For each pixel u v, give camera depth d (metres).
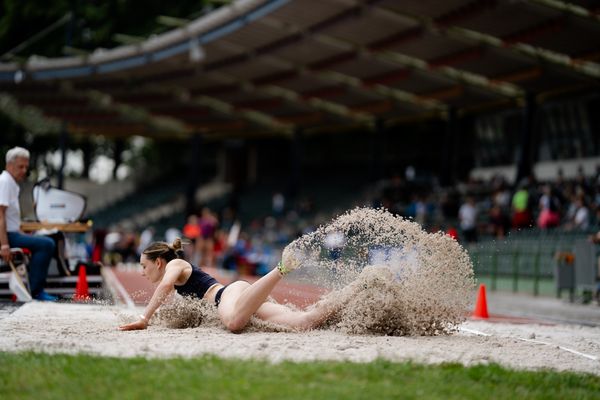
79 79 87.31
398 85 71.38
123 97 92.56
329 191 103.38
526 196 51.78
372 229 16.06
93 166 144.25
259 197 109.44
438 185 78.81
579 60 53.41
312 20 59.19
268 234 84.50
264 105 88.25
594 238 34.28
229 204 101.19
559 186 58.88
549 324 23.34
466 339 15.48
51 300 24.08
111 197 126.50
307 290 28.78
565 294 42.19
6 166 23.62
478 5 49.12
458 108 77.44
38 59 87.69
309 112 91.94
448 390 10.16
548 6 47.19
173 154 129.62
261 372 10.38
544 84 64.00
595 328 22.28
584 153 73.56
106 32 106.50
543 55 58.31
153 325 16.38
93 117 102.94
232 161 121.75
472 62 60.06
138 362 10.98
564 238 46.44
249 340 13.85
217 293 15.84
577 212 47.62
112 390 9.41
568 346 16.27
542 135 78.62
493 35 53.03
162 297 15.66
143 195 123.31
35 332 14.80
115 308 21.59
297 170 99.88
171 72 81.38
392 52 62.53
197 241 63.31
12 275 23.45
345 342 13.88
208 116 98.69
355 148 112.25
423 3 50.84
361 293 15.41
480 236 56.44
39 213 25.86
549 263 44.06
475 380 10.96
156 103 93.00
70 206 26.05
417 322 15.65
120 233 82.38
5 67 85.38
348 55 66.31
